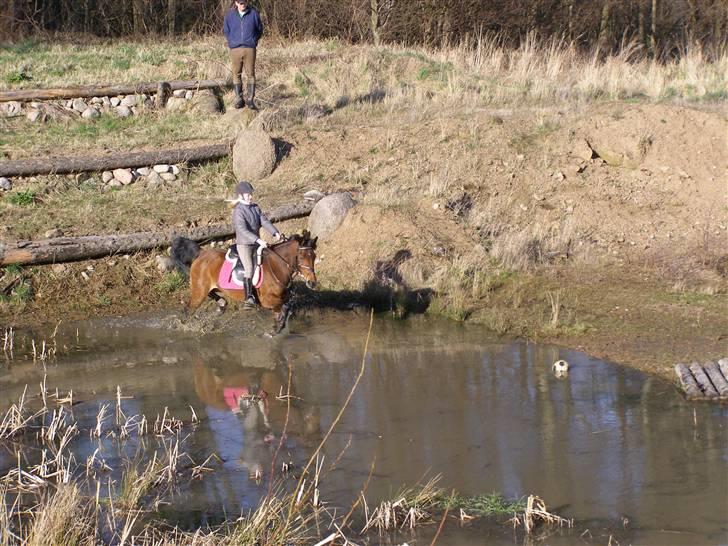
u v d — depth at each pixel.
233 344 11.00
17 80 18.25
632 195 15.05
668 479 7.16
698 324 10.94
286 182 15.64
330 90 20.02
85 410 8.82
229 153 16.06
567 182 15.38
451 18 30.28
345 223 13.86
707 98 18.69
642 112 16.20
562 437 8.02
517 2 31.80
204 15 32.59
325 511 6.75
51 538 5.79
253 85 17.78
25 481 7.16
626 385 9.24
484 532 6.40
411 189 15.20
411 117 17.81
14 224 13.45
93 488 7.08
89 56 20.83
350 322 11.88
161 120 17.73
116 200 14.59
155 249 13.31
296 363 10.26
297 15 29.95
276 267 10.82
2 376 9.86
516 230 14.34
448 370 9.88
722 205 14.59
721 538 6.25
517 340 10.91
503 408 8.73
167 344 11.01
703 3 34.91
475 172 15.66
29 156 15.30
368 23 30.11
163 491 7.07
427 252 13.27
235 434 8.23
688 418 8.36
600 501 6.84
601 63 24.88
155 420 8.55
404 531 6.44
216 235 13.71
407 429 8.27
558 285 12.66
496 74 22.09
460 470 7.41
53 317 12.01
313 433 8.22
